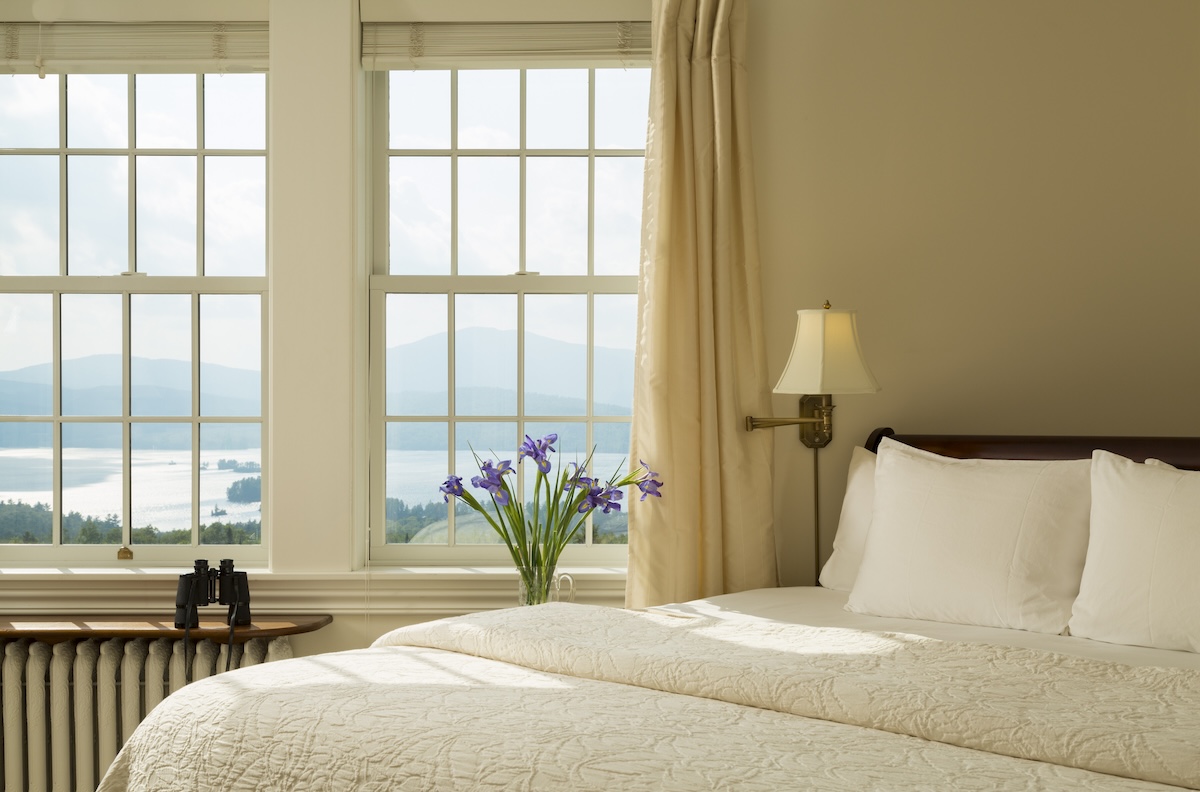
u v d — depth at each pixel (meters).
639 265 3.01
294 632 2.82
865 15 3.11
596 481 2.77
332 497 3.03
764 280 3.11
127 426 3.21
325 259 3.03
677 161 2.99
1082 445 2.65
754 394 2.99
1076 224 3.12
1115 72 3.11
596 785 1.25
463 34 3.13
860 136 3.11
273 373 3.02
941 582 2.33
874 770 1.27
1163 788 1.23
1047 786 1.22
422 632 2.06
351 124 3.05
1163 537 2.08
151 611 3.00
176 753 1.62
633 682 1.72
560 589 2.81
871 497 2.80
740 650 1.78
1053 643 2.10
